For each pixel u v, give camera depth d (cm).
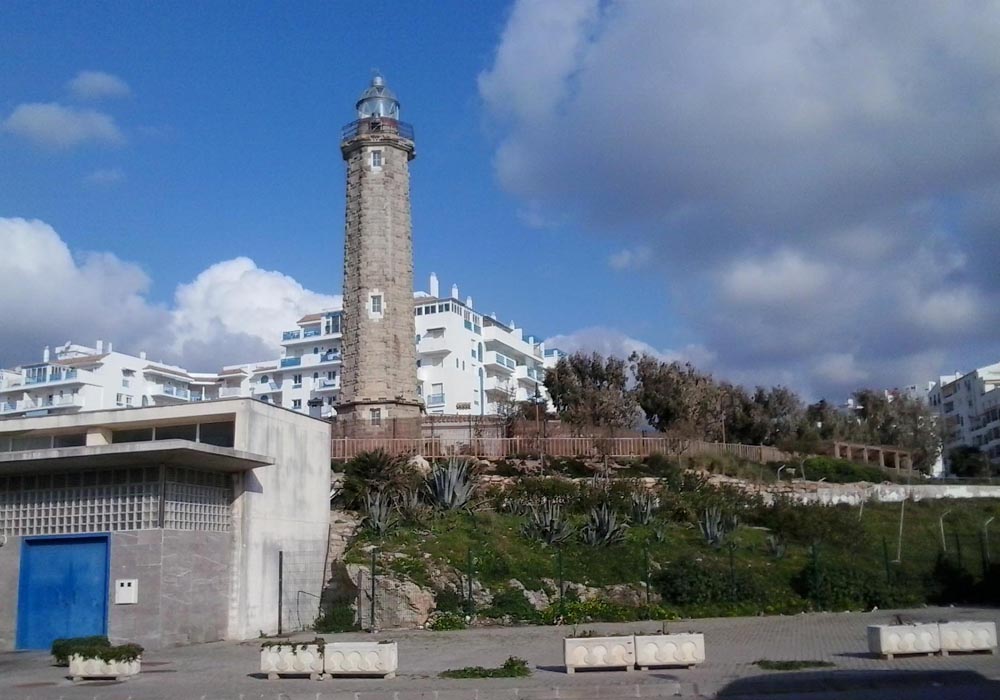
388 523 2786
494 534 2802
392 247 4484
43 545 2181
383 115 4669
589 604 2439
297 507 2594
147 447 1967
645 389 5100
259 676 1538
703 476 3603
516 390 8006
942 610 2527
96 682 1493
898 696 1218
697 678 1374
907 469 4856
